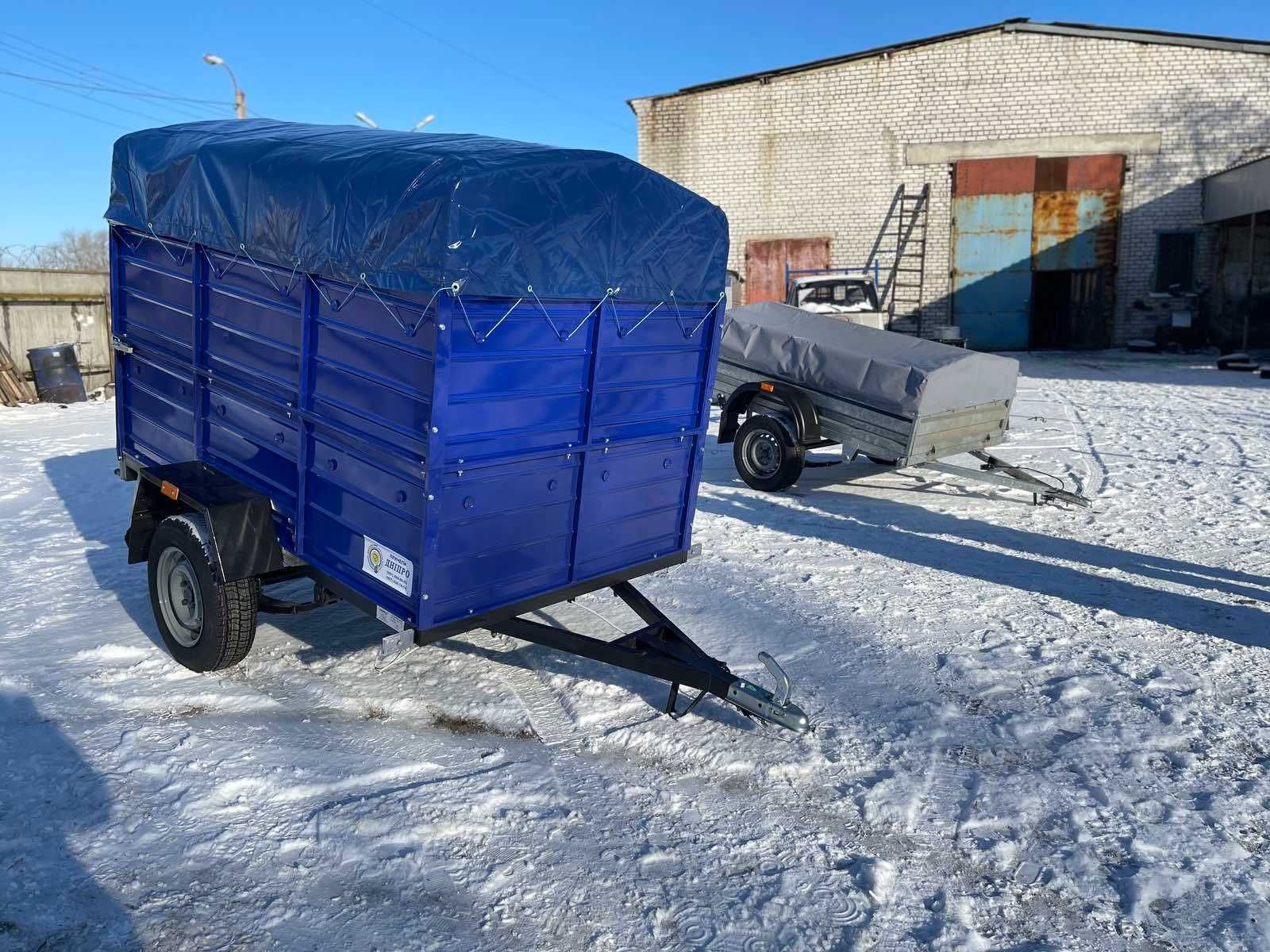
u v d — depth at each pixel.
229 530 4.34
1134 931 3.01
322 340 4.13
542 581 4.34
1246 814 3.61
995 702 4.55
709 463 10.42
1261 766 3.95
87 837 3.31
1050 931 3.01
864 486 9.23
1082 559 6.81
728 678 4.05
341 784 3.69
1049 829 3.54
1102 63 23.23
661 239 4.29
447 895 3.09
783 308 9.62
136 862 3.20
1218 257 23.38
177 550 4.61
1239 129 22.86
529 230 3.68
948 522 7.83
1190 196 23.36
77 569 6.43
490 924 2.96
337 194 3.88
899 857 3.37
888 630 5.45
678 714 4.33
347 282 3.91
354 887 3.11
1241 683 4.73
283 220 4.19
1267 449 10.41
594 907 3.06
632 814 3.58
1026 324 24.73
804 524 7.75
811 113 25.00
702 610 5.75
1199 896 3.16
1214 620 5.59
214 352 4.97
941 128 24.33
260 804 3.54
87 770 3.73
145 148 5.33
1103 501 8.43
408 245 3.54
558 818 3.53
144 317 5.66
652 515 4.80
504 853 3.32
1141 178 23.55
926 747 4.12
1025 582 6.30
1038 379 17.64
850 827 3.54
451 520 3.80
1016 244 24.44
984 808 3.66
